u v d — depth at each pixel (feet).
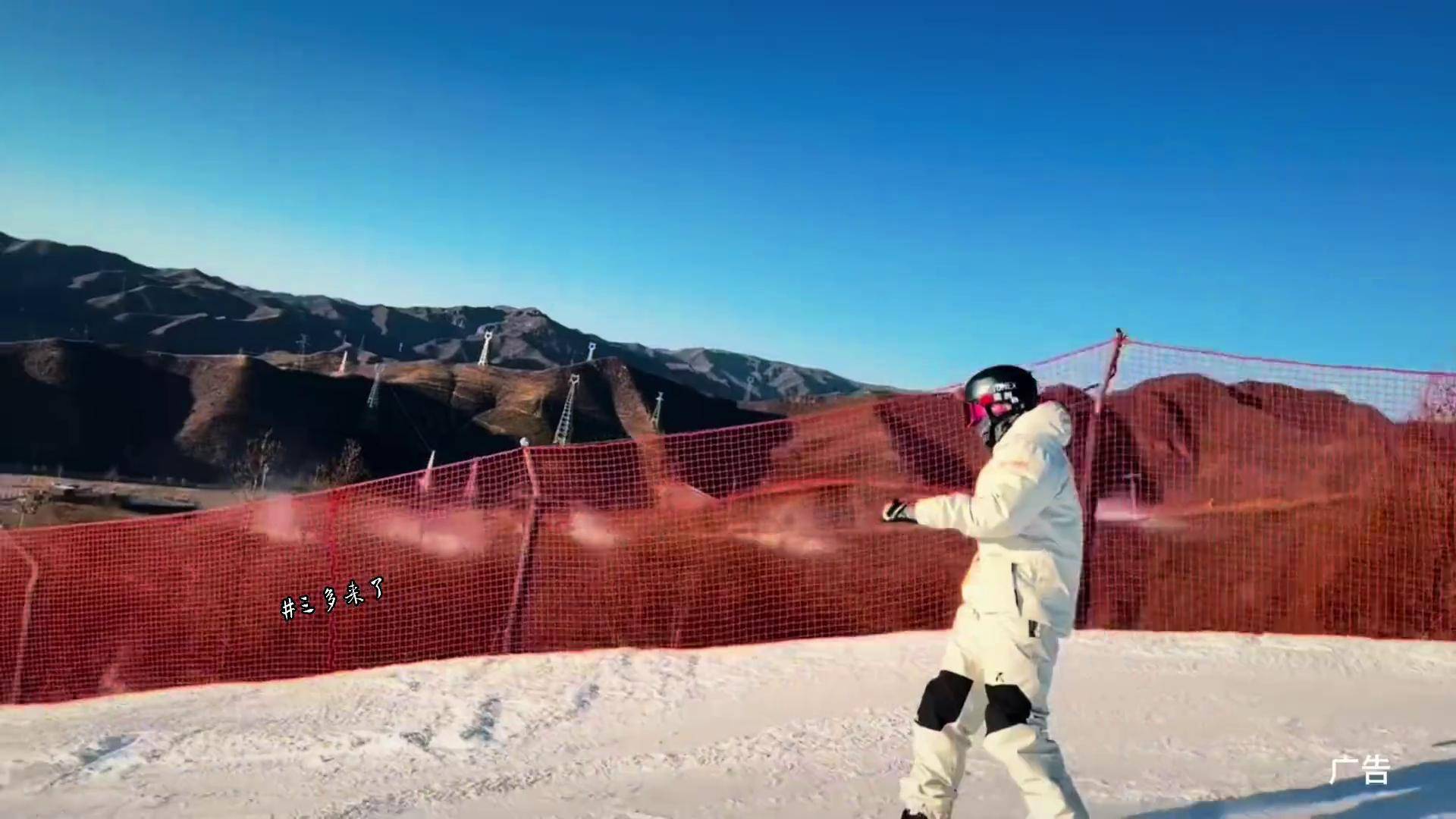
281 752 19.29
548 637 26.94
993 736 9.56
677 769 16.24
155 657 29.76
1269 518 25.38
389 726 20.59
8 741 21.62
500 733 19.89
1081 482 25.75
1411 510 24.76
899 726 17.99
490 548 29.07
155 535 32.45
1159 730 16.92
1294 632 24.76
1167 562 25.48
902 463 28.58
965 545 27.53
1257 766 14.33
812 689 21.40
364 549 30.01
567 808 14.25
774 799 13.87
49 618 31.35
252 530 31.07
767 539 27.68
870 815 12.76
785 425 29.89
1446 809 11.04
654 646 26.32
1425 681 20.42
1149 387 26.23
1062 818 9.28
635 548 27.68
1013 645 9.55
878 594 26.73
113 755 19.85
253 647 29.12
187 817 15.61
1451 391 24.61
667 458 29.32
